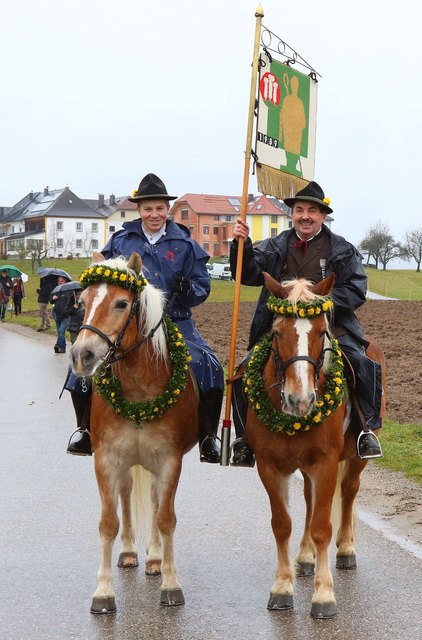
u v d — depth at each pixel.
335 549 7.00
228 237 102.69
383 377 7.18
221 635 5.17
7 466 9.70
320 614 5.40
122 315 5.54
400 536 6.96
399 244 103.12
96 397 5.93
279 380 5.57
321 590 5.49
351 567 6.32
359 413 6.30
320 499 5.68
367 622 5.30
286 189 7.40
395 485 8.49
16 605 5.66
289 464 5.83
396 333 25.25
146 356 5.82
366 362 6.39
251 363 5.97
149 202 6.64
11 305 44.75
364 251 103.00
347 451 6.46
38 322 34.91
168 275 6.67
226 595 5.86
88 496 8.45
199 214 101.56
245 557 6.64
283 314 5.47
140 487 6.39
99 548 6.86
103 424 5.85
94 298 5.52
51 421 12.51
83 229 128.12
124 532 6.59
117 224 130.12
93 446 5.97
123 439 5.84
